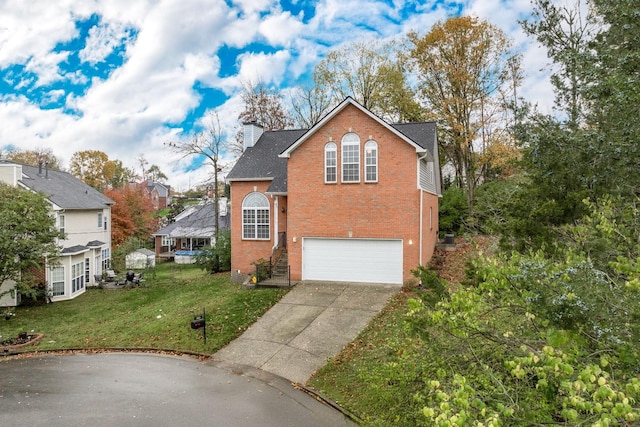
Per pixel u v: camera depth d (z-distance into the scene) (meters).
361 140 16.81
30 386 9.91
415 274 7.08
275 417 8.15
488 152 27.92
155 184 74.75
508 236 8.23
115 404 8.82
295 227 17.62
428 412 3.29
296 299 15.30
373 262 16.86
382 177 16.61
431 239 20.44
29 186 23.52
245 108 34.19
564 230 7.14
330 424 7.83
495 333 4.93
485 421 3.18
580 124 6.65
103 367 11.17
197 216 42.66
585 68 5.89
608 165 5.50
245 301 15.55
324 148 17.23
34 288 20.55
